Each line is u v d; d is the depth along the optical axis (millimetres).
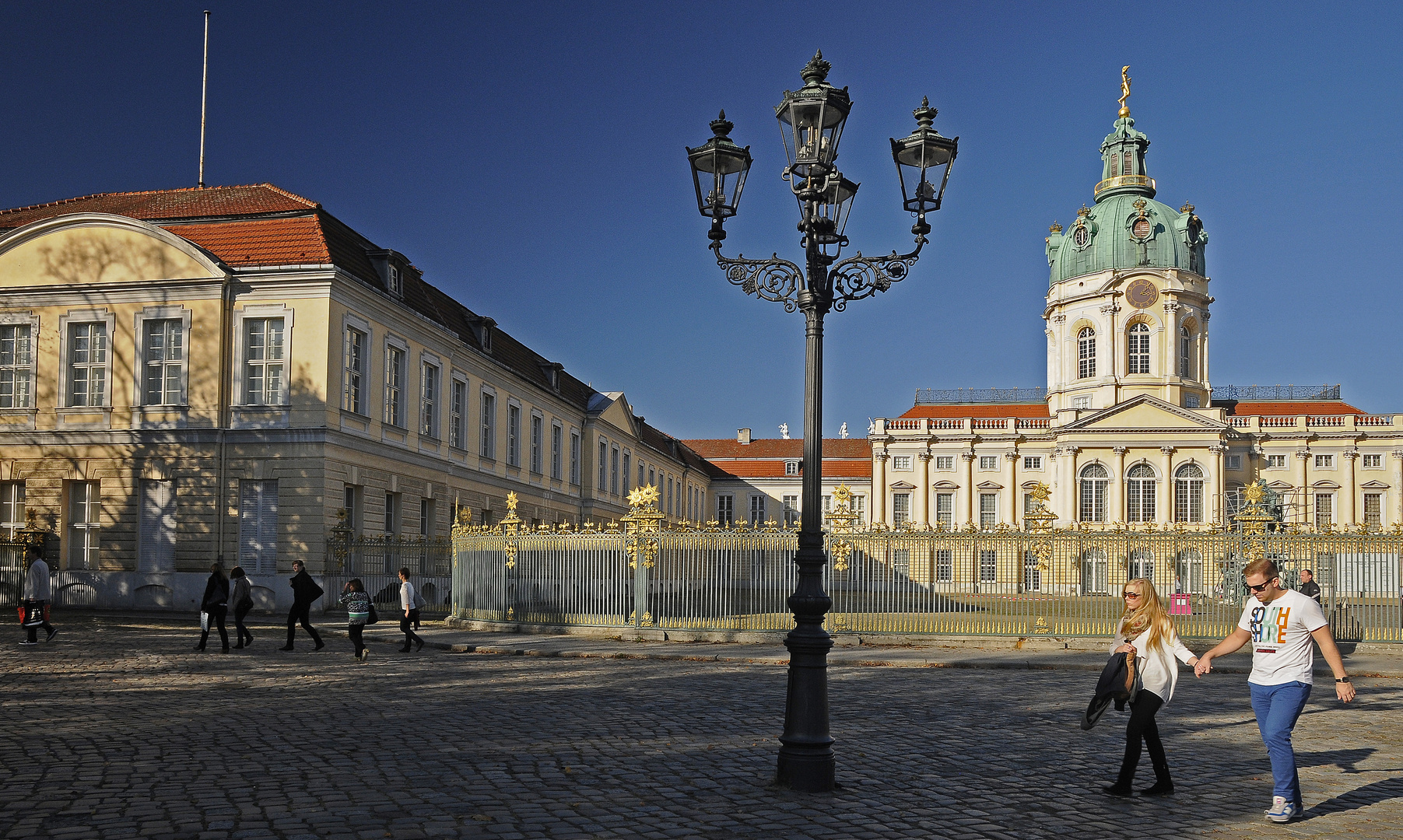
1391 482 72375
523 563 28719
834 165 11172
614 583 27594
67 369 35875
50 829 7809
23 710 13281
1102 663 22125
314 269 34125
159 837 7660
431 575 35219
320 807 8602
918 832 8250
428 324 41375
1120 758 11523
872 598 27156
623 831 8094
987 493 77375
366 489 36594
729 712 14297
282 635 26141
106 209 40562
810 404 10242
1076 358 77938
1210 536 27391
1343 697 8617
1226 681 20453
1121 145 79938
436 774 9945
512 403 52719
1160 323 75312
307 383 34062
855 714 14633
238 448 34344
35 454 35750
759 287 10617
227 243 36156
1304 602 8922
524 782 9664
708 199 10766
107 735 11656
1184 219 76688
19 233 36062
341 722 12938
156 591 34344
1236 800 9539
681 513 88375
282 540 33781
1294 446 73500
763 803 9086
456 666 20250
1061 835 8266
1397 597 26125
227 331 34844
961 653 24203
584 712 14117
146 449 34938
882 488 78250
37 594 22172
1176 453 72125
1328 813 9086
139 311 35312
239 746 11164
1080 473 73062
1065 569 27297
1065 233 80188
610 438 68625
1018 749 11953
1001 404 83250
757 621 26969
